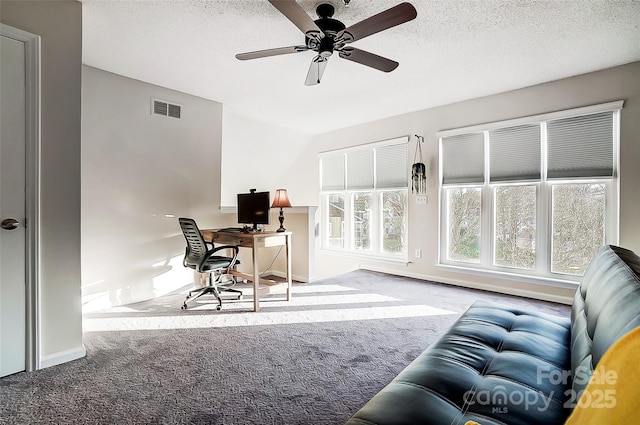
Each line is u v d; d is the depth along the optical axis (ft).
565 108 10.86
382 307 10.61
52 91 6.80
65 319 7.00
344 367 6.70
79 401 5.55
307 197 18.99
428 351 4.58
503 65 9.94
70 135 7.07
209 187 13.47
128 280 11.24
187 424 4.98
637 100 9.62
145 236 11.66
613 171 10.11
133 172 11.34
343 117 15.70
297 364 6.83
